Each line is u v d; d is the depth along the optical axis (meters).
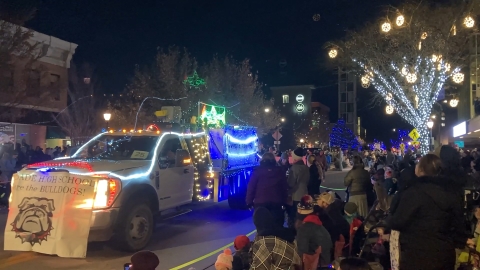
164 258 8.02
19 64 19.09
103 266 7.47
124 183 8.02
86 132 31.48
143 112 31.12
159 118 12.93
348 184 9.93
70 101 32.19
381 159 23.44
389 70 23.09
